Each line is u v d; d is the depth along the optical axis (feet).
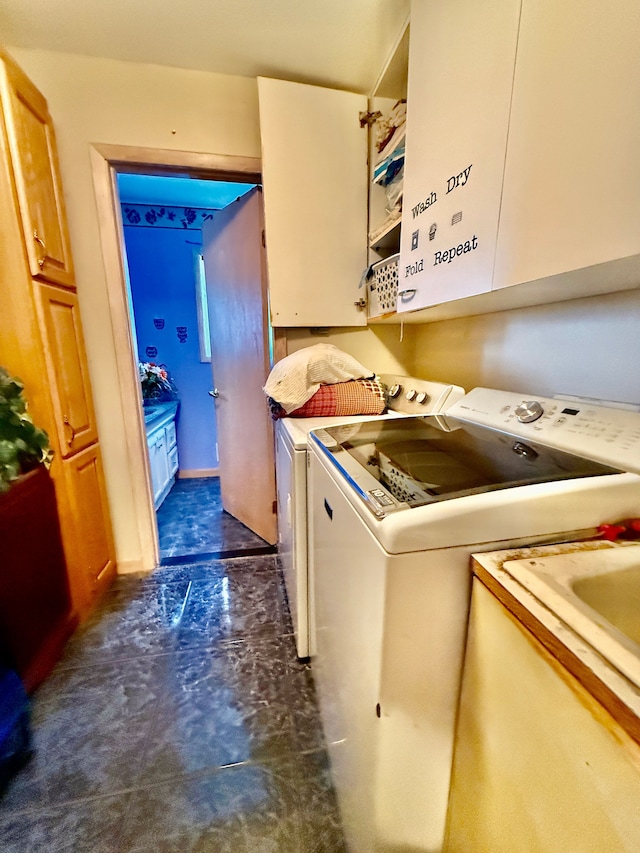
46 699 4.38
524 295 3.24
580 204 2.08
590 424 2.89
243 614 5.80
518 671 1.69
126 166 5.87
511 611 1.71
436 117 3.51
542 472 2.47
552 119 2.22
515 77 2.49
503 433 3.49
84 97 5.45
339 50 5.22
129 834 3.17
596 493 2.18
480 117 2.88
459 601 2.10
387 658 2.11
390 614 2.04
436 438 3.53
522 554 2.00
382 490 2.38
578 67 2.02
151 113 5.65
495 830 1.94
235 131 5.95
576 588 1.78
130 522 6.81
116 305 6.09
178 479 12.16
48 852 3.06
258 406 7.60
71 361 5.54
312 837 3.14
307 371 5.46
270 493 7.73
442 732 2.30
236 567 7.06
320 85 5.89
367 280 6.35
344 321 6.40
